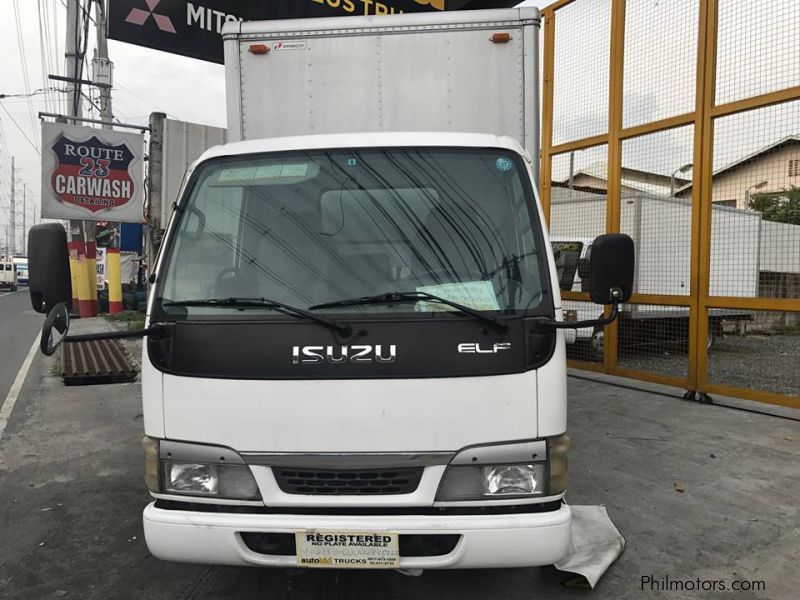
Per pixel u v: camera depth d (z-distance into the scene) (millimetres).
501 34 3775
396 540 2449
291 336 2568
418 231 2838
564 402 2604
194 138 6406
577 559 3311
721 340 7449
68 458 5344
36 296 2611
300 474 2531
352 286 2705
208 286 2744
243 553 2520
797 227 6016
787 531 3730
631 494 4309
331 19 3893
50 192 14945
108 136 15438
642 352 7680
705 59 6586
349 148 3029
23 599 3139
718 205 6652
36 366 10156
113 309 20250
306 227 2871
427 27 3842
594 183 8125
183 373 2576
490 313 2613
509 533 2459
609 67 7746
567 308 8680
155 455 2604
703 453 5129
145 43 8375
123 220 15703
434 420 2490
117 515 4156
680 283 7133
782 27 5906
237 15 8875
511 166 2963
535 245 2768
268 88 3920
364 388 2500
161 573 3387
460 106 3830
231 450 2537
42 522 4051
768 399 6270
